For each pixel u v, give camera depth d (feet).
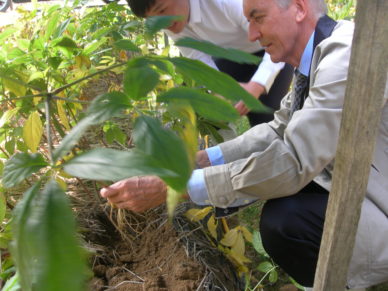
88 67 3.81
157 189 3.53
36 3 5.60
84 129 1.22
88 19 5.40
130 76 1.36
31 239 0.90
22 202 1.01
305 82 4.29
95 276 4.26
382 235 3.67
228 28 5.92
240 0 5.66
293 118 3.49
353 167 2.06
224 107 1.35
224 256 4.69
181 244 4.51
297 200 4.03
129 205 3.63
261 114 6.98
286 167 3.39
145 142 1.15
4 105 4.32
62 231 0.91
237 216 5.98
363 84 1.86
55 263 0.85
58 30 3.62
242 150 4.50
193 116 1.63
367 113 1.92
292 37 4.01
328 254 2.39
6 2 20.21
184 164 1.09
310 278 4.26
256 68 7.00
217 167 3.69
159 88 4.21
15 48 3.53
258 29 4.11
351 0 11.32
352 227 2.28
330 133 3.32
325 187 3.91
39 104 3.55
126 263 4.53
